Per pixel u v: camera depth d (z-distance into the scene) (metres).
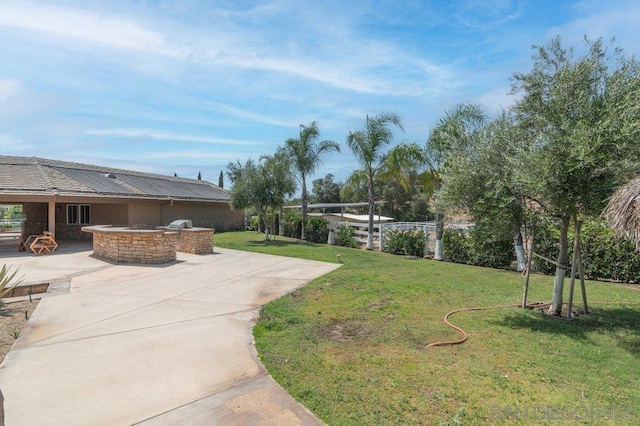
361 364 4.17
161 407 3.31
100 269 10.70
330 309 6.41
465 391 3.52
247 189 18.56
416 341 4.90
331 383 3.73
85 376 3.93
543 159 4.91
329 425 3.02
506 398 3.39
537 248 10.06
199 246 14.25
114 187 19.02
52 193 14.70
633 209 3.92
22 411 3.24
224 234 24.17
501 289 7.96
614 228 4.18
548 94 5.46
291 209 29.16
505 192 5.70
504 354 4.43
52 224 15.05
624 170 4.57
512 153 5.63
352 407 3.28
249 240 19.91
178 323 5.79
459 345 4.75
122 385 3.73
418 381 3.74
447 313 6.13
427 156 14.28
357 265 11.41
